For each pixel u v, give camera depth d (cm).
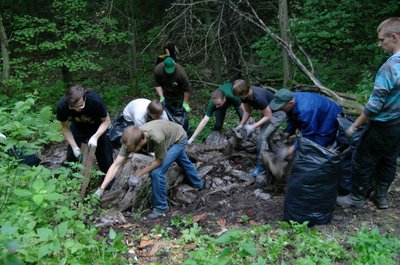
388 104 359
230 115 832
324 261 330
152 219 437
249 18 784
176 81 638
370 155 389
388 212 420
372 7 966
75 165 369
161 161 427
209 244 352
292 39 925
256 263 301
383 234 381
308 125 420
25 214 288
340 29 952
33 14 990
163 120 440
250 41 982
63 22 964
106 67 1282
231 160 569
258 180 507
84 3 923
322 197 385
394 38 353
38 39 996
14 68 918
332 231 387
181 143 447
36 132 361
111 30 982
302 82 934
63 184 360
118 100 1074
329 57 1004
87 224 406
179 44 896
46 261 264
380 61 891
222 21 815
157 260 353
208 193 488
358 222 402
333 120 426
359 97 595
